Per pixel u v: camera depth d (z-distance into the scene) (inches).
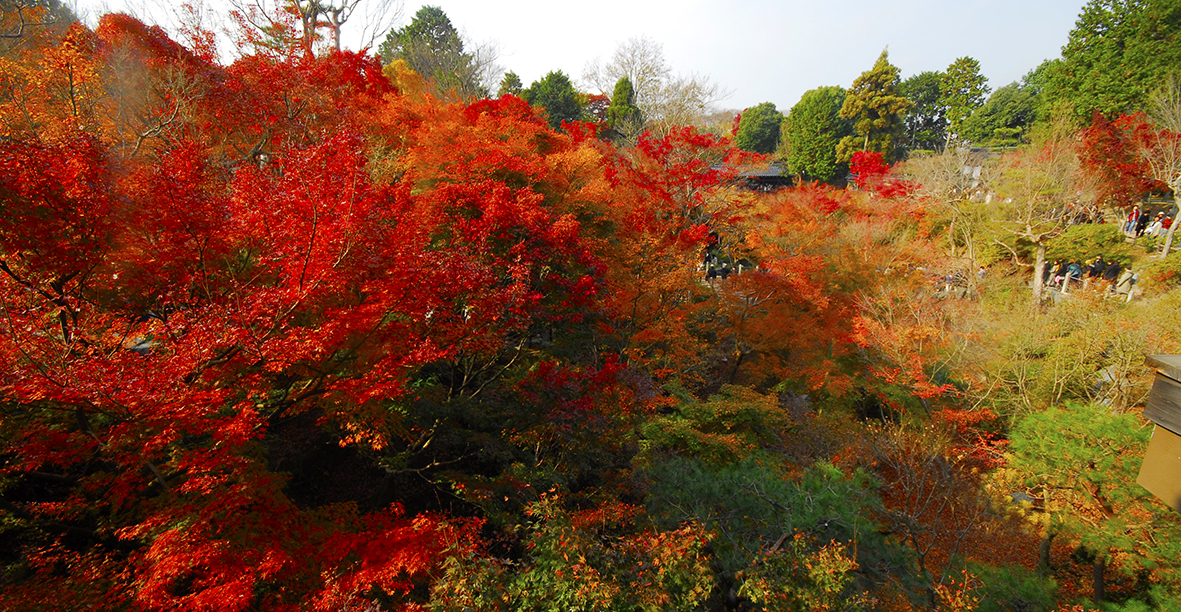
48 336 222.2
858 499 392.2
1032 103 2118.6
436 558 271.7
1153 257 796.6
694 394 677.9
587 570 243.3
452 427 428.8
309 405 316.8
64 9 688.4
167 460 310.7
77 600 233.6
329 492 461.4
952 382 671.8
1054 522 459.5
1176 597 344.2
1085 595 437.4
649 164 885.8
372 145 538.0
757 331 728.3
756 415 536.7
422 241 322.7
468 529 303.1
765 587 274.4
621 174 842.2
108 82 465.1
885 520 471.2
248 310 250.4
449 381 494.3
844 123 2201.0
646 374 568.1
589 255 493.0
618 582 253.4
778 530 343.0
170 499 272.4
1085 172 885.8
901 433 590.2
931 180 1051.9
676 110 1302.9
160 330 237.3
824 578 278.5
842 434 606.9
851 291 876.6
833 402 737.6
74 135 247.8
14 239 219.1
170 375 224.5
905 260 925.8
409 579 278.2
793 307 802.2
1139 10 1146.0
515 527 340.5
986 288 871.7
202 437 338.3
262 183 268.5
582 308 509.4
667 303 639.1
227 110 506.6
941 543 456.4
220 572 239.9
